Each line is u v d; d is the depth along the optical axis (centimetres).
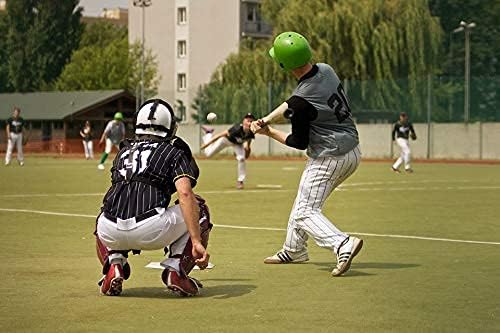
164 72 15662
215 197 3575
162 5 15638
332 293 1423
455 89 8638
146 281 1529
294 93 1625
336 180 1653
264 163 7769
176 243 1382
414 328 1165
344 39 9619
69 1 19362
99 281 1432
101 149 11531
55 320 1213
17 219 2634
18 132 7012
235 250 1958
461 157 8625
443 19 13700
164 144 1376
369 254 1900
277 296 1396
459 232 2338
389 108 8956
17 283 1513
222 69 10656
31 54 19188
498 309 1288
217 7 15012
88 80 15375
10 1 19388
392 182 4691
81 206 3095
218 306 1313
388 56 9481
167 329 1158
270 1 10425
